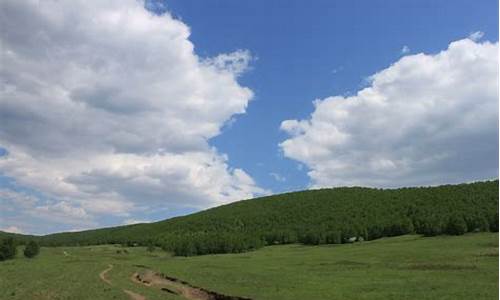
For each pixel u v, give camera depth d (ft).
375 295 191.93
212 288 231.91
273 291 213.25
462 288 194.70
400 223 581.12
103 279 294.66
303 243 637.71
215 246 599.57
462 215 539.29
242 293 211.61
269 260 409.28
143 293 226.99
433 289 197.47
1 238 508.12
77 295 215.72
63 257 542.57
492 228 499.10
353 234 595.88
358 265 315.58
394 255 365.20
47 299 206.18
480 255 314.55
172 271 330.34
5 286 245.04
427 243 447.83
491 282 206.59
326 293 201.98
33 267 376.07
